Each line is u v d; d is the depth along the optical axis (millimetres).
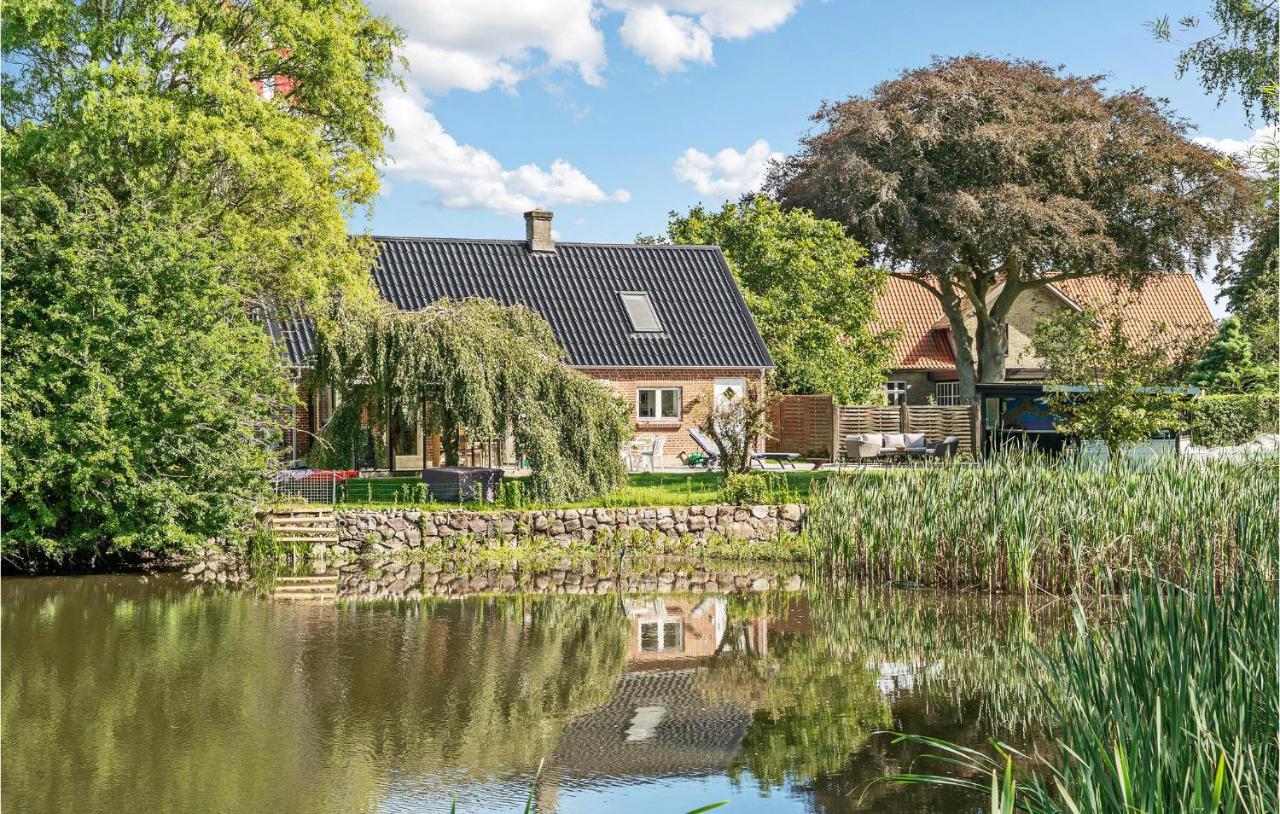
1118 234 41156
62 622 14031
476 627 14117
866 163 39688
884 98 41469
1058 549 15938
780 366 36156
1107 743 6625
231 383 18500
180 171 22266
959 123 40500
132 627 13773
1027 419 26781
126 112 19969
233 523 18781
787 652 12812
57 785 8312
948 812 7801
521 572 18516
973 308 46531
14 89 21797
